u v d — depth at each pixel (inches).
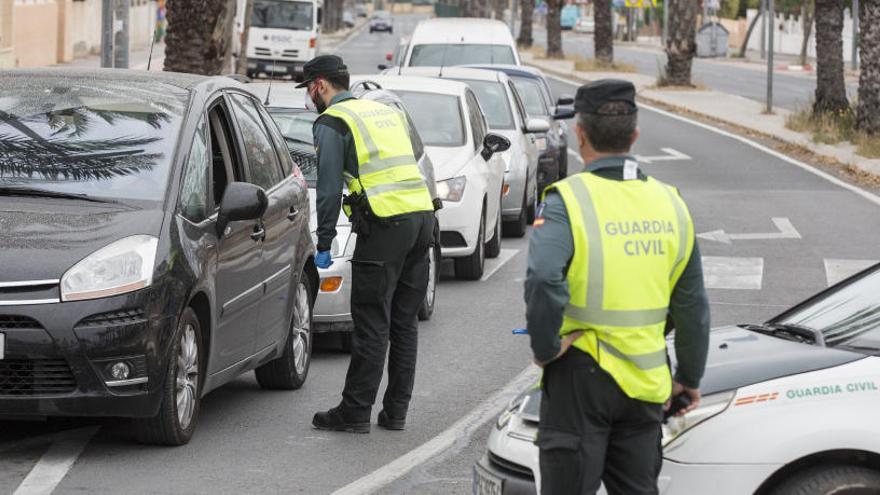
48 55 3376.0
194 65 1488.7
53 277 499.8
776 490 375.9
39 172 552.1
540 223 339.0
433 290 893.8
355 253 584.1
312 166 835.4
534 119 1343.5
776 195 1572.3
